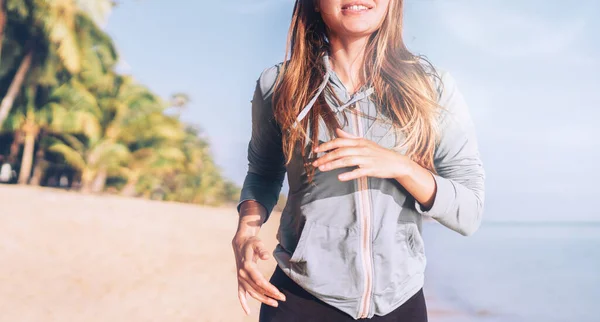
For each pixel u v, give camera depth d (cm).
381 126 155
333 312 158
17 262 1277
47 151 3002
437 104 154
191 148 3534
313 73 162
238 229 178
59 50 2566
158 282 1154
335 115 156
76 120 2681
